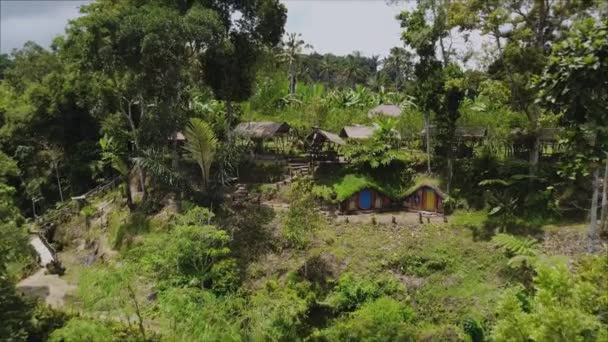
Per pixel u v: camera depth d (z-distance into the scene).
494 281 22.70
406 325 20.44
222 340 16.69
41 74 57.69
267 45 35.81
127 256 26.81
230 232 27.91
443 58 30.55
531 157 28.27
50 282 28.78
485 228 26.25
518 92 27.34
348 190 30.16
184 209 29.77
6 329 17.41
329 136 32.84
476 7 26.84
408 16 31.16
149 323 20.56
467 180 30.31
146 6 31.42
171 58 30.44
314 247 26.25
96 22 29.72
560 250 23.05
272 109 50.50
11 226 19.92
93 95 40.56
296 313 20.25
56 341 16.83
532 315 12.54
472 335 19.98
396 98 54.44
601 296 12.20
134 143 37.59
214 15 30.69
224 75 33.75
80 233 37.12
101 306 18.22
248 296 23.44
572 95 15.90
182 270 22.27
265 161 36.22
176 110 32.41
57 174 46.06
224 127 39.25
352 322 20.20
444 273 23.86
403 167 32.81
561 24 27.30
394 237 26.73
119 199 36.72
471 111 37.22
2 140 47.22
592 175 26.36
